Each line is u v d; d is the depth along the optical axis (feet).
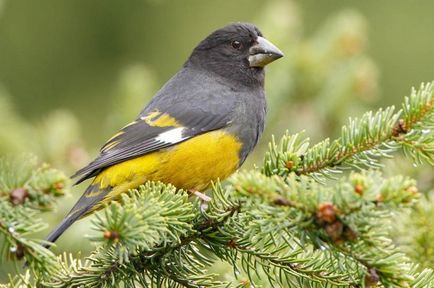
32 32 68.69
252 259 31.53
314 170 30.04
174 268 30.07
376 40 71.51
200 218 29.60
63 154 45.34
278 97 50.01
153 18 70.85
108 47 70.38
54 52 69.26
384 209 22.97
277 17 50.96
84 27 69.72
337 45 50.19
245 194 24.09
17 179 23.38
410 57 71.10
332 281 28.37
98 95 69.82
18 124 45.55
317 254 28.86
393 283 24.47
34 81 69.00
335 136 49.49
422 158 28.91
